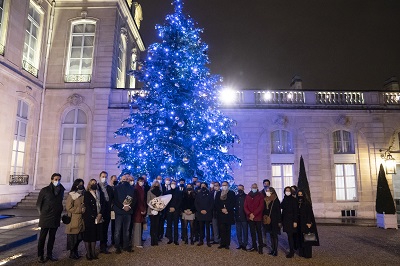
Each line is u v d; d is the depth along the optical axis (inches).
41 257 284.0
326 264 302.8
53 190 294.2
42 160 748.0
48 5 807.1
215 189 384.2
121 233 341.7
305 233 324.2
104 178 329.1
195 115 542.6
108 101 761.6
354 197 743.7
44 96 775.7
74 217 293.6
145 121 547.2
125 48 925.2
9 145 658.2
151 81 563.5
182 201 380.5
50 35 807.1
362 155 749.9
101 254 319.9
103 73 779.4
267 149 745.6
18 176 686.5
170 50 565.6
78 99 767.7
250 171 737.6
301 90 769.6
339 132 766.5
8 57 658.8
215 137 558.6
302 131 754.8
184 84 549.6
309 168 740.7
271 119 756.0
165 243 377.7
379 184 578.9
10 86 665.0
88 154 740.0
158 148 522.0
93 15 817.5
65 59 798.5
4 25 656.4
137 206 354.0
